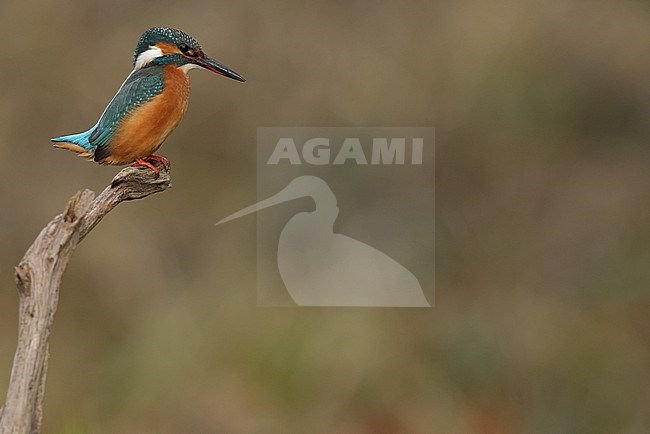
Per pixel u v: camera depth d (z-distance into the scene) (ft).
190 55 18.98
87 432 30.91
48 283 13.93
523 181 42.91
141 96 18.19
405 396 35.14
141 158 18.54
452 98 43.04
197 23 44.34
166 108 18.38
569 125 43.57
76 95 43.60
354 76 43.27
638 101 43.80
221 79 43.50
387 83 42.98
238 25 44.32
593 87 43.73
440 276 40.40
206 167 42.70
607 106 43.70
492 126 43.11
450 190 42.50
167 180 16.46
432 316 37.86
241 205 41.37
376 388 35.14
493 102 43.16
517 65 43.37
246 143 42.65
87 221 15.57
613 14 44.01
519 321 38.52
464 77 43.24
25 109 43.24
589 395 35.96
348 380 35.14
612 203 42.78
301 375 35.29
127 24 44.80
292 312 37.09
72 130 43.27
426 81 43.11
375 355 35.76
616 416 35.35
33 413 13.51
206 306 38.04
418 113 42.70
